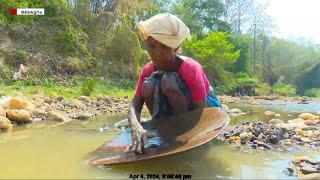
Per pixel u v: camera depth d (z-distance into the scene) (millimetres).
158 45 3057
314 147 3414
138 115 3266
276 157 2939
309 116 5426
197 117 3064
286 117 6195
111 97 10023
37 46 13625
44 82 12164
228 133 3732
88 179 2186
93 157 2633
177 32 3037
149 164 2549
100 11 17062
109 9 18203
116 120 5070
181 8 29312
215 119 2977
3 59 12156
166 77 3088
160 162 2596
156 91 3145
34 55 13164
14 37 13273
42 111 5168
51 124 4566
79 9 16609
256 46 39281
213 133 2711
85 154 2770
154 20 3041
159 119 3145
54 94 8742
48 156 2721
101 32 16719
